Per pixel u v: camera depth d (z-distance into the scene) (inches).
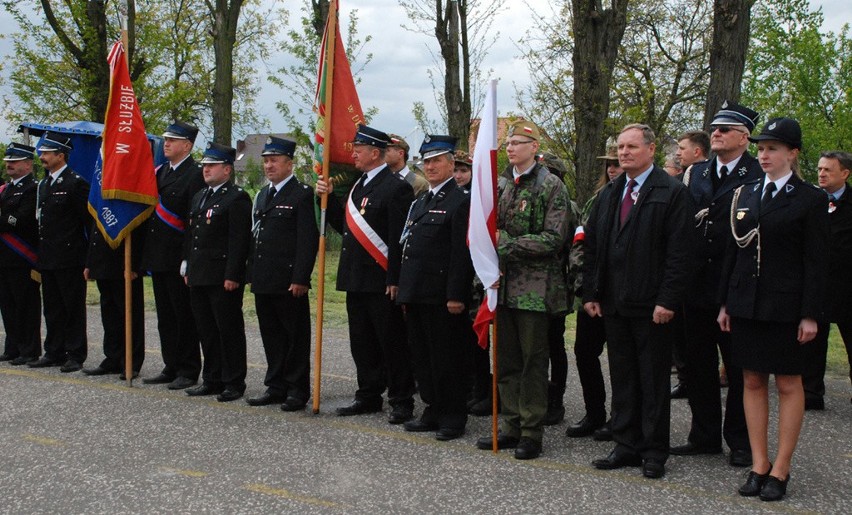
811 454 198.5
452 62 625.9
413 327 214.5
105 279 272.1
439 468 185.0
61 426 217.9
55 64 829.2
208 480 176.9
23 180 296.0
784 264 166.2
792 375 166.6
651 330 180.1
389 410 239.6
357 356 234.2
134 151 255.6
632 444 186.7
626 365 186.1
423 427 216.2
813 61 659.4
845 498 167.8
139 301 277.1
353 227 228.1
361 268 226.2
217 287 245.4
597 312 189.8
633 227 181.5
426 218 211.3
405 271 210.5
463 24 642.2
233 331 247.8
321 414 233.0
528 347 194.1
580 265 209.5
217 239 246.2
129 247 260.4
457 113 630.5
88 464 187.3
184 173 267.0
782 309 164.7
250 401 241.1
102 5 726.5
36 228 295.6
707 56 854.5
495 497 166.7
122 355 280.7
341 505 162.6
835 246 247.3
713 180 201.8
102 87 735.1
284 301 237.0
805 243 165.0
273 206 240.7
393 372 226.5
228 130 675.4
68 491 170.7
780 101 685.3
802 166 610.2
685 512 158.9
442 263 208.4
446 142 212.1
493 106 189.5
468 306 209.3
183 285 260.2
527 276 193.8
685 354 199.5
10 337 302.2
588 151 489.4
